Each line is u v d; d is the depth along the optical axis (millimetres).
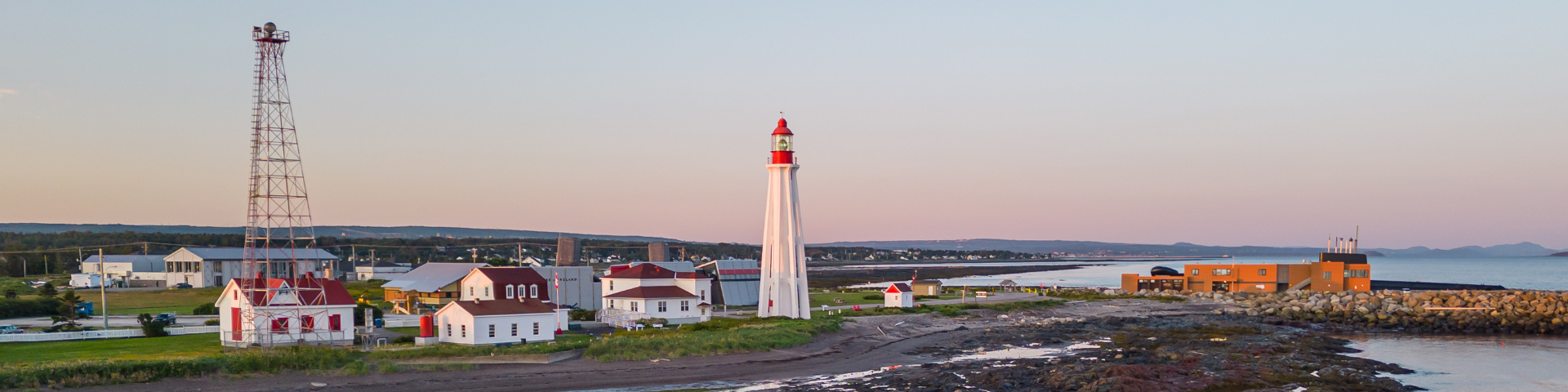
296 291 68562
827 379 61562
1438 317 110250
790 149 99938
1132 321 107500
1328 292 150500
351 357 62625
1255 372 62281
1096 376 57750
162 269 176250
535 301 74625
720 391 56906
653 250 174500
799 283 99000
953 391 56062
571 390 56375
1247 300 138500
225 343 70312
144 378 54312
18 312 98000
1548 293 123312
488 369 61219
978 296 140875
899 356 74250
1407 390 58250
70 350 66938
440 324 72000
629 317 91812
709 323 90562
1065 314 117188
